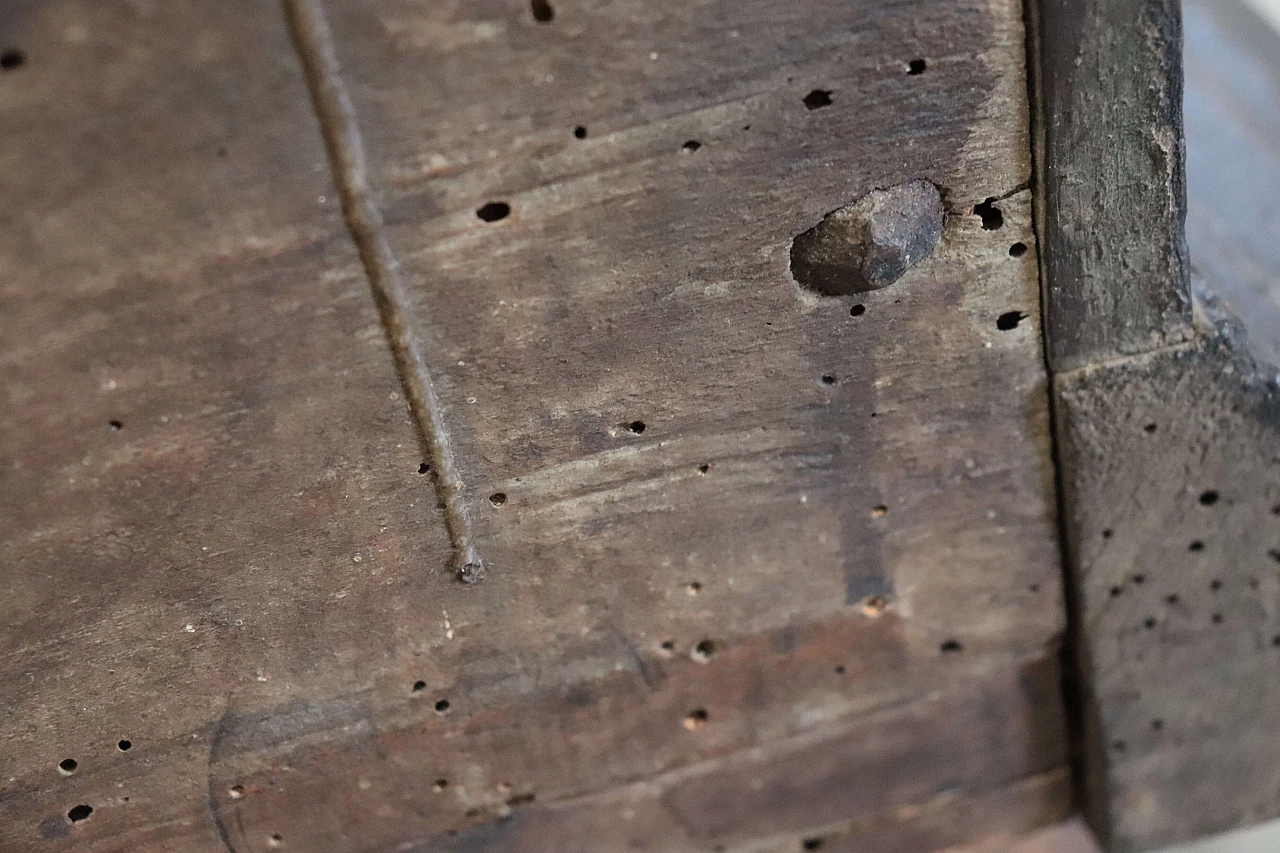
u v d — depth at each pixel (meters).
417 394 0.30
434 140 0.28
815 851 0.37
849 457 0.32
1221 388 0.31
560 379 0.30
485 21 0.28
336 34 0.27
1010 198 0.30
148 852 0.33
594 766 0.34
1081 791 0.37
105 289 0.28
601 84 0.28
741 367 0.31
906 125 0.29
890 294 0.30
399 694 0.32
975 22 0.29
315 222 0.28
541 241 0.29
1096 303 0.31
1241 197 0.37
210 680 0.31
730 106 0.29
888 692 0.35
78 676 0.31
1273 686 0.35
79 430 0.29
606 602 0.32
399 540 0.31
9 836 0.32
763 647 0.34
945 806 0.37
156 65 0.27
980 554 0.33
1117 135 0.29
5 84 0.27
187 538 0.30
